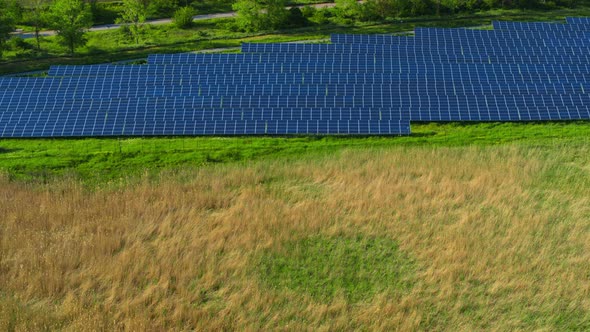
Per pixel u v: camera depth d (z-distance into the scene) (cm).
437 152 6184
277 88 7175
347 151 6203
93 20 10256
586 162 6131
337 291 4416
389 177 5775
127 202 5341
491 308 4244
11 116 6731
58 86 7250
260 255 4756
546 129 6731
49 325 3988
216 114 6694
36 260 4584
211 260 4656
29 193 5488
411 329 4028
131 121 6638
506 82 7556
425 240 4941
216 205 5409
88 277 4438
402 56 8294
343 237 5003
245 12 9731
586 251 4816
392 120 6675
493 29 9169
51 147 6372
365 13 10138
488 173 5809
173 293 4356
